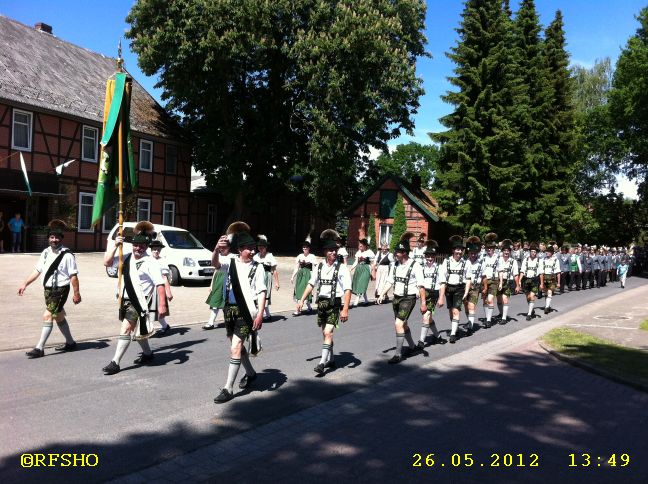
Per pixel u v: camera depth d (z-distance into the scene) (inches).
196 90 1185.4
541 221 1380.4
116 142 348.2
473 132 1194.0
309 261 529.0
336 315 309.1
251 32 1109.7
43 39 1174.3
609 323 535.8
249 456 190.5
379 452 198.2
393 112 1261.1
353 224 1507.1
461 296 422.3
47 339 334.6
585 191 2048.5
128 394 251.1
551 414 250.4
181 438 203.2
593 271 1054.4
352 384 288.8
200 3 1075.9
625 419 246.5
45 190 961.5
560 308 678.5
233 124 1322.6
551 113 1446.9
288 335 417.7
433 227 1439.5
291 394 264.8
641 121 1561.3
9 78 957.2
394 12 1279.5
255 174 1353.3
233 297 252.4
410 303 345.4
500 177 1175.6
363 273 622.5
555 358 374.6
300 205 1675.7
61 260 314.8
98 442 195.5
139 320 291.4
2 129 908.0
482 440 214.4
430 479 177.2
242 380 269.9
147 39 1118.4
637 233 2031.3
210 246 1462.8
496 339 442.0
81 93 1110.4
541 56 1443.2
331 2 1200.8
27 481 164.2
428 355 370.6
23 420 212.5
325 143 1170.0
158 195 1263.5
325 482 171.9
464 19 1230.9
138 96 1350.9
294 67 1262.3
